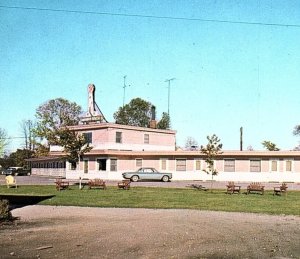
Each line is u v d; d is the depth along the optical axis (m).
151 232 13.31
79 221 15.84
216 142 36.81
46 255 9.90
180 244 11.43
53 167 65.38
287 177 46.53
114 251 10.43
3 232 13.08
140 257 9.82
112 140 48.38
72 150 38.06
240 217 17.42
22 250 10.40
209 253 10.39
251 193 31.05
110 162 48.00
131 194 28.52
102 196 26.73
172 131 55.19
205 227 14.52
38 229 13.75
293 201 24.64
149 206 21.28
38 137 78.81
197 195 28.27
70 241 11.65
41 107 82.38
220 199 25.48
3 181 49.88
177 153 48.00
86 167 49.78
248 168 47.22
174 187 36.34
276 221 16.30
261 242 11.91
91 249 10.62
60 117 83.00
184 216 17.59
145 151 48.34
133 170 48.91
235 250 10.78
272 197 27.56
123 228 14.10
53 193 29.12
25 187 35.91
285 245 11.52
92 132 49.75
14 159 88.94
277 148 61.06
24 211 19.02
